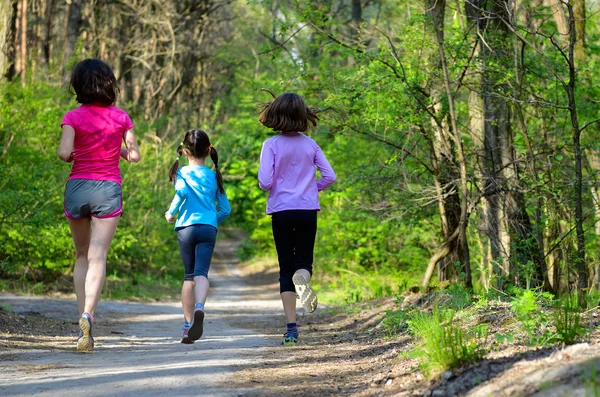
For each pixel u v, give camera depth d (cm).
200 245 752
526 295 572
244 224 4728
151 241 2752
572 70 941
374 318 943
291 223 706
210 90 5297
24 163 1870
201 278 734
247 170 4106
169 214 765
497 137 1168
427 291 1019
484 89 1116
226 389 434
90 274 655
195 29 4359
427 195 1231
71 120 657
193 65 4612
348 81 1171
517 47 1072
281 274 725
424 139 1226
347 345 714
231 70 5122
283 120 710
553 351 431
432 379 431
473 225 1203
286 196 706
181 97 4944
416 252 2650
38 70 2523
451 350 458
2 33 2062
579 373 346
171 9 3906
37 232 1825
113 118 669
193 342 757
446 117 1179
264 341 769
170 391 422
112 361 566
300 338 833
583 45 1351
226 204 781
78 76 664
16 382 454
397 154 1232
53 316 1142
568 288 1068
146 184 2684
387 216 1308
